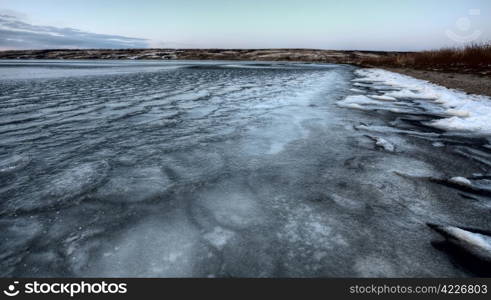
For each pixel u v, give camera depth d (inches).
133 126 149.2
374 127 151.2
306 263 53.1
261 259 54.1
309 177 89.4
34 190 79.7
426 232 62.0
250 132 138.7
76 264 53.1
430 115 181.6
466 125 152.0
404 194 78.8
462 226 64.5
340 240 59.3
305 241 59.0
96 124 152.9
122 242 58.7
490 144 124.2
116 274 51.1
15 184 83.3
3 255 54.9
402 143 124.7
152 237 60.3
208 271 51.5
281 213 69.2
